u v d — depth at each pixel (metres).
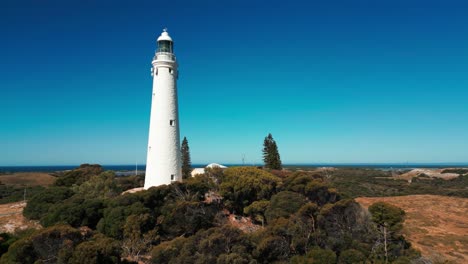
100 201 36.41
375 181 133.00
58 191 40.44
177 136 45.22
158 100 44.16
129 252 29.61
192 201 37.19
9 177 124.19
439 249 43.12
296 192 42.09
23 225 34.97
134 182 54.56
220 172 45.34
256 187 41.53
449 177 149.12
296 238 30.62
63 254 23.66
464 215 65.25
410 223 57.38
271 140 71.56
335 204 35.28
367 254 30.83
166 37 46.25
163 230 34.00
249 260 26.95
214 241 27.19
